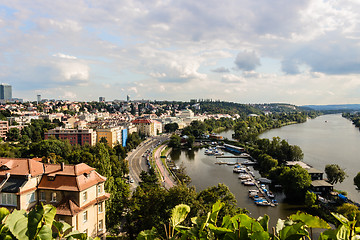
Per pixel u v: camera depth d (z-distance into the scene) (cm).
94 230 4772
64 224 1037
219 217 5153
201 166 16212
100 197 4928
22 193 4231
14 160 4753
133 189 10675
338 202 9256
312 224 980
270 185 12162
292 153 15500
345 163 15638
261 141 18550
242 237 954
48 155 12306
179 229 1120
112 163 10625
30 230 870
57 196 4481
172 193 5525
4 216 925
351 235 989
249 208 9406
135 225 5925
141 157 17988
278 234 985
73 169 4672
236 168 14912
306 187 10238
